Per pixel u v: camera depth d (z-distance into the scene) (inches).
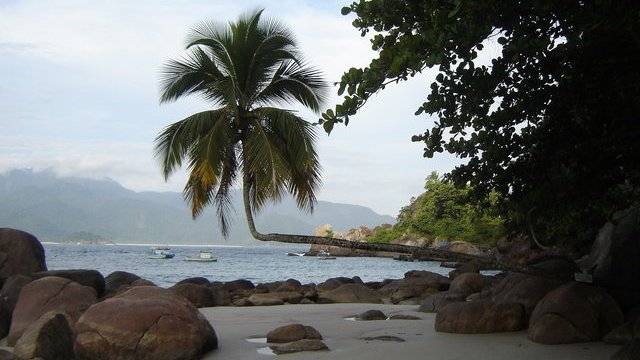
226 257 4623.5
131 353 302.4
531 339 334.0
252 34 634.8
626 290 366.6
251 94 647.8
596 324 322.0
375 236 4050.2
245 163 595.2
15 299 479.5
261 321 494.3
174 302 333.4
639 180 318.0
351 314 556.4
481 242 2738.7
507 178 339.0
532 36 256.5
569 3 241.0
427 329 411.2
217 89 625.0
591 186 323.0
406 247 399.9
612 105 302.7
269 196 588.7
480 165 337.4
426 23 262.8
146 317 312.3
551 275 403.2
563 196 329.4
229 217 640.4
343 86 240.5
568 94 302.2
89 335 305.4
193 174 577.9
